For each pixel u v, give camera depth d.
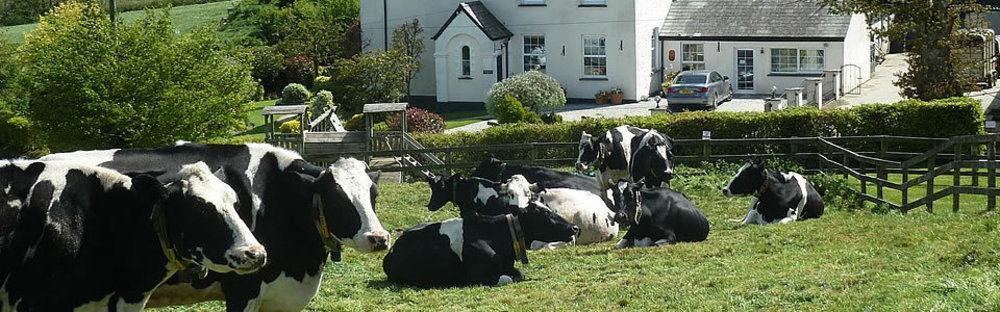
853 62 50.38
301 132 34.31
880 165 24.59
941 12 39.38
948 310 11.23
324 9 65.56
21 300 9.08
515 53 52.34
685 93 45.97
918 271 13.73
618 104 50.62
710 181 26.91
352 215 10.68
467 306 13.82
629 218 18.36
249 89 38.62
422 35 53.03
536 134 33.72
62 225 9.15
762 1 51.75
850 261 15.08
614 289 14.08
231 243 9.23
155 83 35.41
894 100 46.84
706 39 51.25
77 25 36.28
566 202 19.75
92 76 35.00
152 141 35.31
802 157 28.34
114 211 9.39
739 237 18.97
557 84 45.59
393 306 14.05
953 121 32.91
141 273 9.52
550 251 18.08
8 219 9.02
